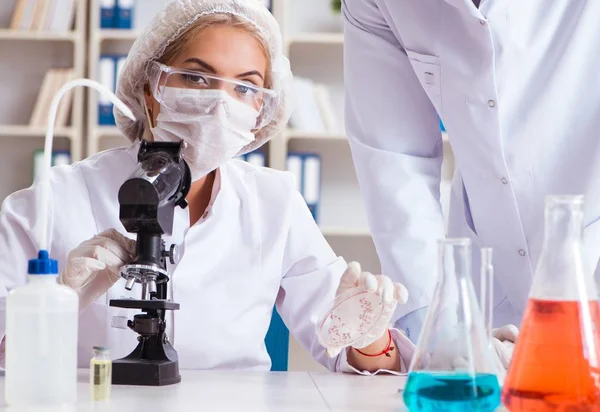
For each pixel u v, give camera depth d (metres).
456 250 0.97
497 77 1.68
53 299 1.01
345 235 4.12
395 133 1.79
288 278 1.76
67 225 1.60
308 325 1.71
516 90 1.68
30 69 4.06
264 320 1.69
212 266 1.63
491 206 1.72
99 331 1.57
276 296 1.77
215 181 1.70
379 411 1.03
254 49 1.61
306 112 3.90
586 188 1.66
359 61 1.82
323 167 4.14
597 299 0.89
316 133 3.88
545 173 1.68
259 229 1.70
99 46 3.95
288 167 3.87
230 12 1.58
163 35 1.58
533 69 1.68
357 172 1.83
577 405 0.84
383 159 1.77
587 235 1.65
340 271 1.75
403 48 1.80
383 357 1.47
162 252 1.24
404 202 1.73
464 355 0.93
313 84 4.09
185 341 1.59
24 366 1.00
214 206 1.67
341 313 1.28
